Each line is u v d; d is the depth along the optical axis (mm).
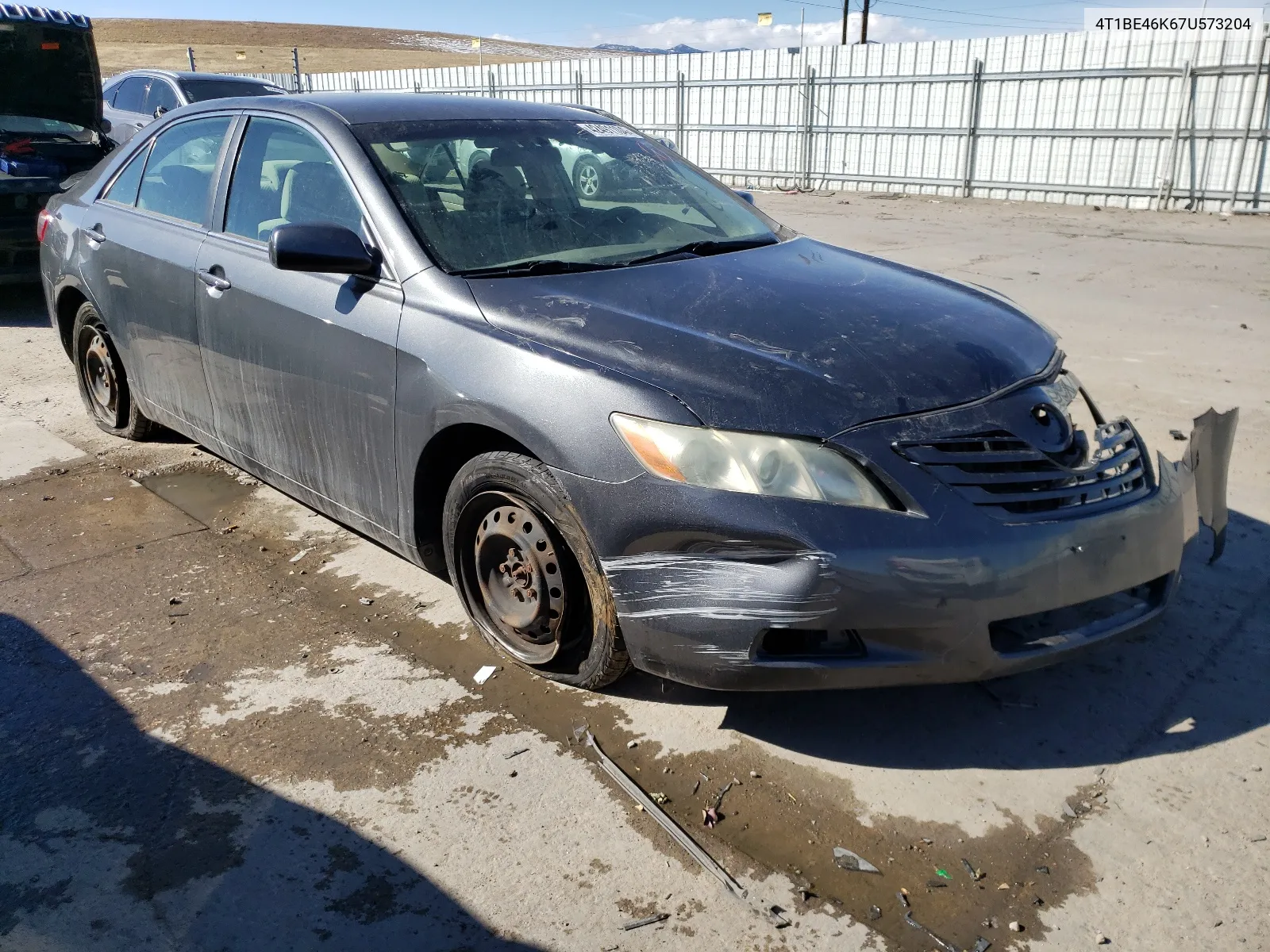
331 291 3215
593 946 2023
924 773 2537
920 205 16344
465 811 2414
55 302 5039
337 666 3043
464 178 3365
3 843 2311
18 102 8562
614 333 2664
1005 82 16484
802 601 2271
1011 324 3006
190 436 4305
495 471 2762
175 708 2830
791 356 2557
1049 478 2480
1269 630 3154
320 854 2277
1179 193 15117
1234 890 2143
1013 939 2025
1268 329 7148
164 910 2117
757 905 2119
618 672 2738
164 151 4355
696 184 3959
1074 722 2730
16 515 4164
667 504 2383
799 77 19188
